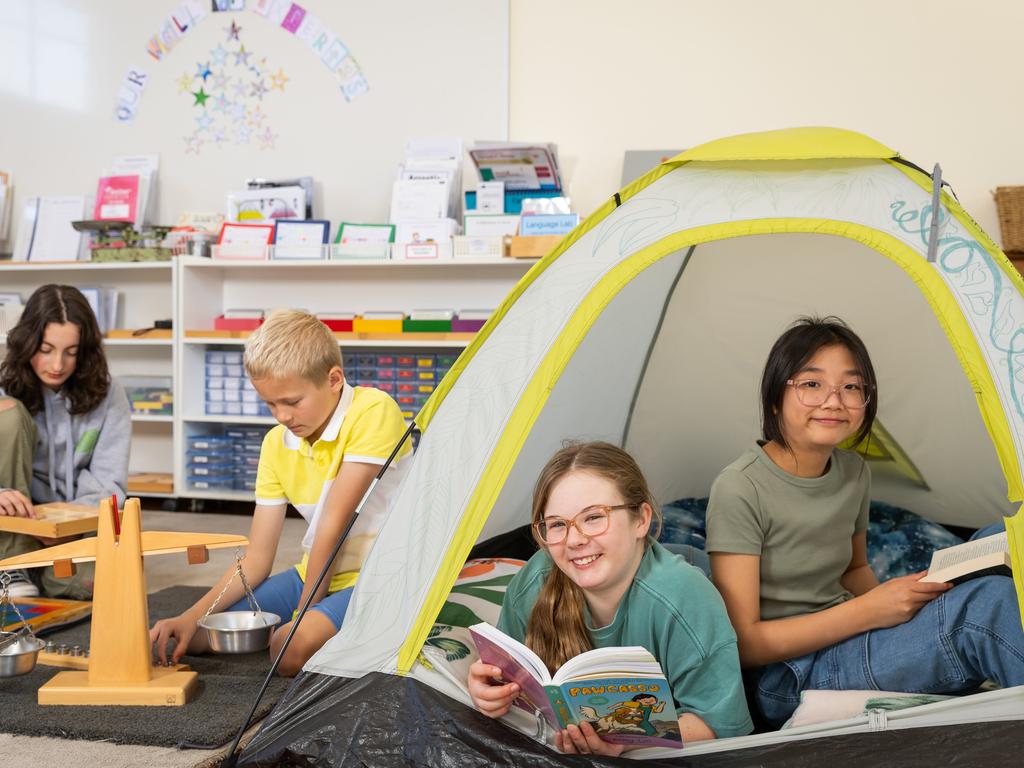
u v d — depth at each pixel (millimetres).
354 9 3814
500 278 3756
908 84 3402
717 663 1195
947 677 1206
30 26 4145
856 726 1149
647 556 1246
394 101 3793
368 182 3828
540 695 1106
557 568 1271
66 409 2283
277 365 1611
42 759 1332
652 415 2205
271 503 1812
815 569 1390
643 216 1422
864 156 1346
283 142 3908
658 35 3580
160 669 1635
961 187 3379
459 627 1420
